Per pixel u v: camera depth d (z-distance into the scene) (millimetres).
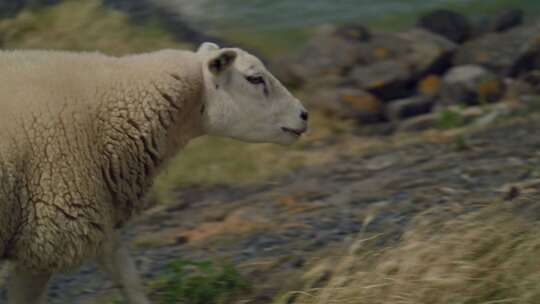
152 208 22875
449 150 25156
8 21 32719
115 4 34812
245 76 15414
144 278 17938
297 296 15836
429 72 30656
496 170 22188
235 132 15594
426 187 21656
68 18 33094
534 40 31391
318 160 25766
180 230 21203
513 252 14852
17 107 13836
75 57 14695
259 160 25656
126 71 14727
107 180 14500
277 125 15758
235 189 24141
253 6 38281
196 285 16469
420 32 32125
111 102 14492
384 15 38688
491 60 31266
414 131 27781
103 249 14750
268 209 21938
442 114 27797
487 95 29328
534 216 16750
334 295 14867
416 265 14734
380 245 17469
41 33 32438
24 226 13961
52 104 14016
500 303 13961
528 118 27328
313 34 35250
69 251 14219
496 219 15766
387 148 26328
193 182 24516
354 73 30141
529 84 30250
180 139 15266
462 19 33344
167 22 34531
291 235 19625
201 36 34344
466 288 14273
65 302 17203
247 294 16469
